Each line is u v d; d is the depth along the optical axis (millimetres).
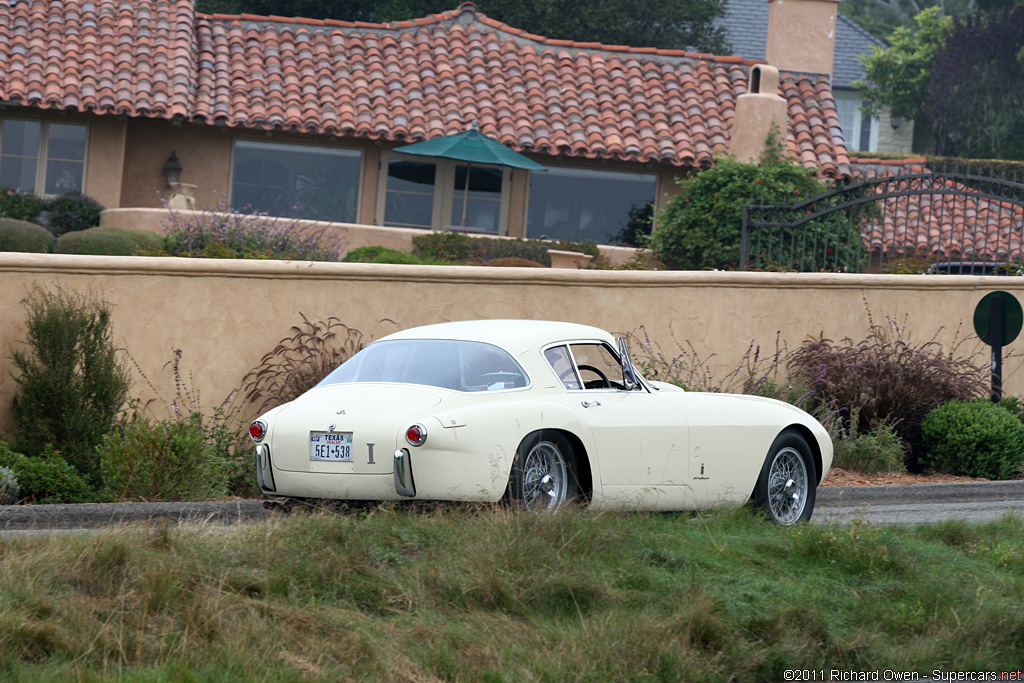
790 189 46938
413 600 14477
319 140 59500
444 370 19484
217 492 26312
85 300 28094
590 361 21266
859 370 35969
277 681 11922
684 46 99938
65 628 12562
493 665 12898
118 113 53719
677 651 13484
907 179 38938
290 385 30016
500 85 61250
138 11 60156
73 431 26391
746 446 21656
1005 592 16766
